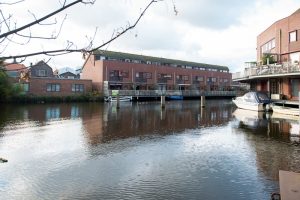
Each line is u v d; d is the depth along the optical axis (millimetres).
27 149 15195
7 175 11211
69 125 23391
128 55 67125
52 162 12906
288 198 6355
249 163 12547
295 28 31469
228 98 72125
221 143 16469
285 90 32500
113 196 9312
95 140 17422
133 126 23031
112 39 2670
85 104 47594
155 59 72312
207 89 79062
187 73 75125
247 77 35031
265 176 10930
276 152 14320
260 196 9172
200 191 9609
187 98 67562
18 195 9430
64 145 16109
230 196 9188
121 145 16078
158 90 63000
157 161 13000
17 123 24172
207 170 11695
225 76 84250
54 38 3584
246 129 21094
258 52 44500
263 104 33156
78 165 12469
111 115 30812
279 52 34156
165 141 17094
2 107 39125
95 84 59906
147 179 10766
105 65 59188
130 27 2717
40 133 19672
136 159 13336
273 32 36281
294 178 7602
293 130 20375
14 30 2346
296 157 13406
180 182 10422
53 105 44344
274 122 24359
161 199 9039
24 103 46188
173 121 26141
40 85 51094
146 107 42281
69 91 55031
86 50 2598
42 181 10609
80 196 9344
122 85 62344
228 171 11531
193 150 14898
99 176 11117
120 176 11102
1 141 17031
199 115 31078
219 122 25125
